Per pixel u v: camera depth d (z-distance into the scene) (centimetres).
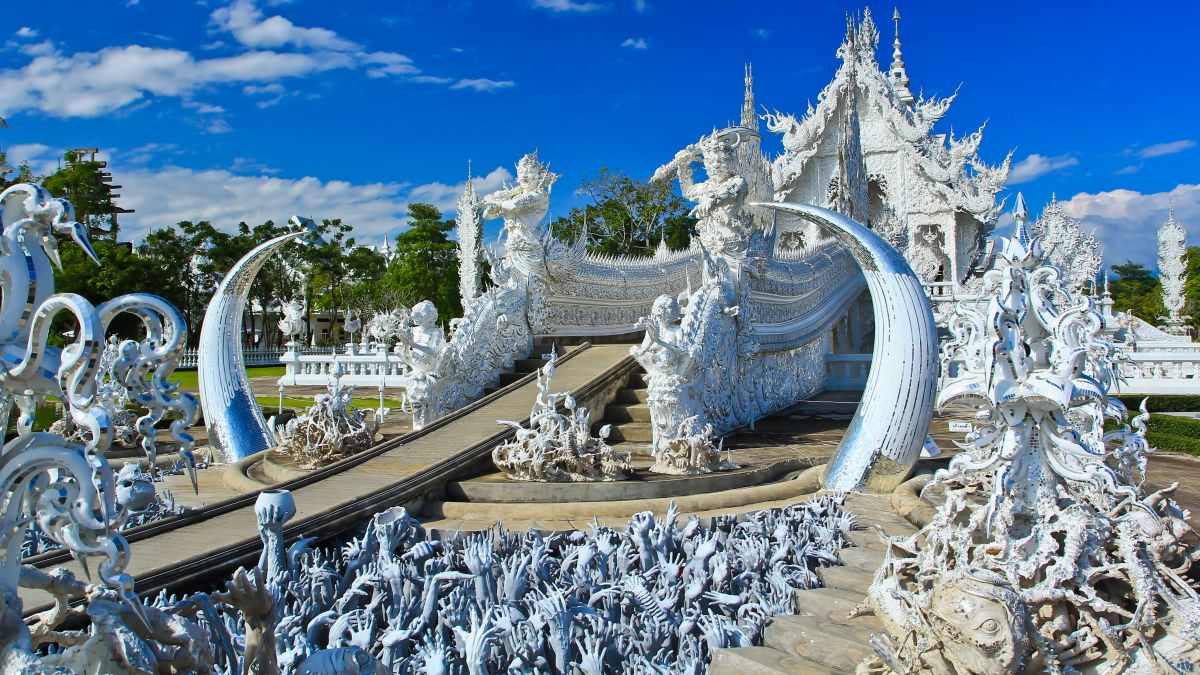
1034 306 554
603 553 686
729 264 1361
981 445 569
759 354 1509
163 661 396
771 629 591
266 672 415
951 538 513
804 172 3216
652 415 1043
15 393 363
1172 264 3912
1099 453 560
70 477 359
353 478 868
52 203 359
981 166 3391
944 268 3597
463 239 2614
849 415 1580
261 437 1266
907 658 448
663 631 599
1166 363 2323
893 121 3403
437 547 724
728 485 933
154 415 380
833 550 721
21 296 359
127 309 376
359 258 6269
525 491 855
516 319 1430
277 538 623
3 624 348
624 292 1728
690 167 1417
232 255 5300
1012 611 405
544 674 554
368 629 540
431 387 1216
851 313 2470
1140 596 461
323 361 2683
